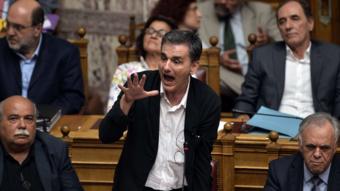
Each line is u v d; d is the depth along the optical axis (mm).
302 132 11016
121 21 20094
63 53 15117
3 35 16172
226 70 17859
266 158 12328
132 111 10336
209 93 10453
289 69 14781
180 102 10398
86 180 12695
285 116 13133
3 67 14828
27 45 14656
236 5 18031
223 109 17766
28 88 14828
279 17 14695
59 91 15164
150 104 10336
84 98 15523
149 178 10539
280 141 12422
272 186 11312
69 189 11375
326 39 18719
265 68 14781
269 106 14719
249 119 13430
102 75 20250
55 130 13164
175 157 10469
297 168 11266
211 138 10469
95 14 20047
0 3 16984
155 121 10328
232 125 12969
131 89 9812
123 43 15789
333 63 14633
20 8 14562
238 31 18062
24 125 11086
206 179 10492
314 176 11156
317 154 10859
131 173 10406
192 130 10336
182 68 10133
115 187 10531
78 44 16047
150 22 14398
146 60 14562
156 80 10445
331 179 11117
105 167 12641
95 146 12586
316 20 18641
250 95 14859
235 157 12406
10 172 11227
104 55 20219
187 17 16156
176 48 10102
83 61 16109
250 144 12312
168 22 14312
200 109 10367
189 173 10398
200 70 15289
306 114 14672
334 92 14656
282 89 14711
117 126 10102
